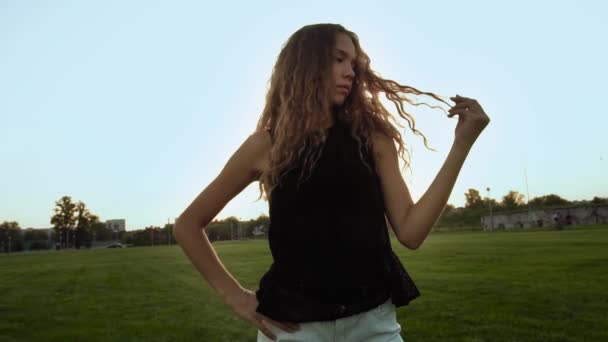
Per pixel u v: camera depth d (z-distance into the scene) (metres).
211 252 1.67
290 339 1.45
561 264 13.13
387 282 1.49
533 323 6.35
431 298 8.78
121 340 6.62
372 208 1.47
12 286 14.71
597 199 85.19
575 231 39.50
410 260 17.45
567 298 7.98
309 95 1.53
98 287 13.69
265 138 1.63
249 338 6.55
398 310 7.78
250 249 35.41
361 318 1.44
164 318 8.20
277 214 1.49
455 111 1.54
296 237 1.45
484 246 23.80
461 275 12.09
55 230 121.12
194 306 9.44
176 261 26.02
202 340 6.48
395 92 1.72
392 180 1.56
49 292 12.79
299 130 1.50
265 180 1.53
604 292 8.39
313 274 1.43
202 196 1.66
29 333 7.30
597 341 5.38
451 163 1.47
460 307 7.77
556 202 100.69
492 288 9.55
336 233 1.43
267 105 1.73
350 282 1.43
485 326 6.34
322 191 1.44
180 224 1.66
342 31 1.66
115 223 152.62
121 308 9.55
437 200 1.44
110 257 35.59
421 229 1.45
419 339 5.91
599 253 15.84
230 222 112.50
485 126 1.49
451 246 25.44
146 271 19.16
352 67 1.67
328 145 1.48
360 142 1.52
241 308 1.57
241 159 1.63
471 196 108.31
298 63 1.60
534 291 8.88
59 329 7.54
